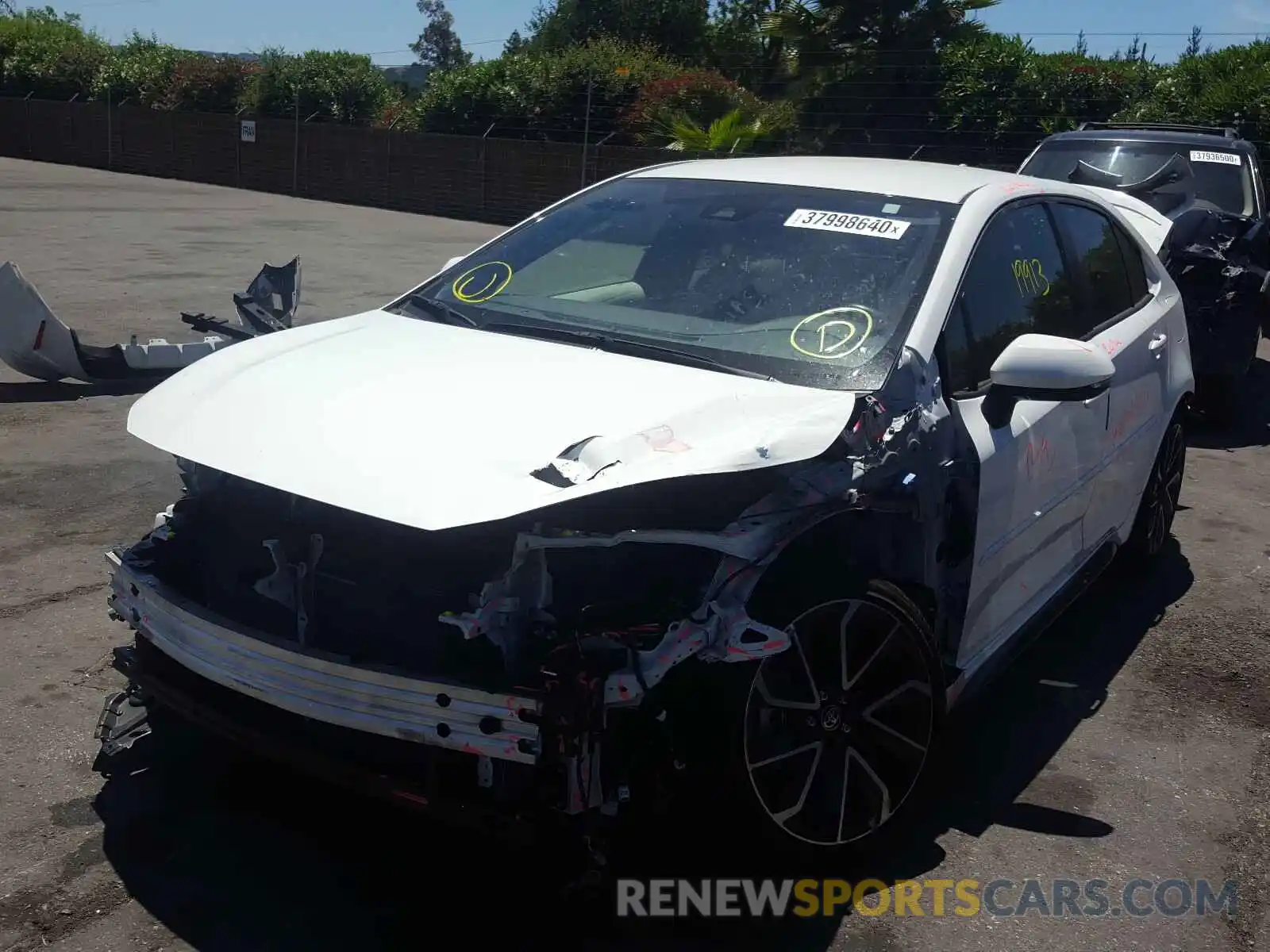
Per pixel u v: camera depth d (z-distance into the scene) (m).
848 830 3.24
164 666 3.26
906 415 3.25
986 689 4.50
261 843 3.29
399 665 2.84
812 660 3.11
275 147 29.22
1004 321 3.87
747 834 3.07
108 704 3.59
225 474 3.15
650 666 2.68
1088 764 3.98
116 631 4.56
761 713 3.01
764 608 2.99
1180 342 5.40
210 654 2.95
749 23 27.81
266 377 3.29
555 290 3.96
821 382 3.29
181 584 3.29
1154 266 5.38
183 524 3.34
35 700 4.01
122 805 3.44
